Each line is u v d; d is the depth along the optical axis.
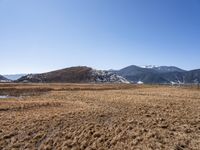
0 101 49.41
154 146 20.61
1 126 28.98
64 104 44.22
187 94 60.00
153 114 31.39
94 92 71.50
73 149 22.16
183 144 20.66
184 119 28.06
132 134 23.66
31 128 28.02
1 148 23.44
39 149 22.98
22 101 49.41
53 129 27.61
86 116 32.06
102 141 23.14
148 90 79.00
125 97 53.00
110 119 30.11
